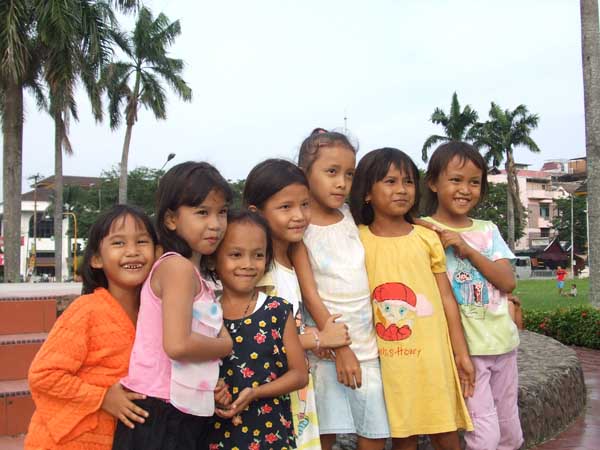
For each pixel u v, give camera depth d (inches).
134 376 81.7
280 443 88.0
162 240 88.3
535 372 181.9
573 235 2091.5
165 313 79.4
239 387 88.2
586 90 396.8
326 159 105.4
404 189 111.1
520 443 127.7
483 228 126.3
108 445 84.2
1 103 768.9
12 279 711.1
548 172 2694.4
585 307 363.6
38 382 81.2
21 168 724.0
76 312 85.7
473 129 1425.9
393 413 105.2
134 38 1029.2
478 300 119.9
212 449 87.4
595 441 164.4
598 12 394.6
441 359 107.4
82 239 1924.2
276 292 99.0
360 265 107.2
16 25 634.2
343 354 99.1
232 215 91.5
